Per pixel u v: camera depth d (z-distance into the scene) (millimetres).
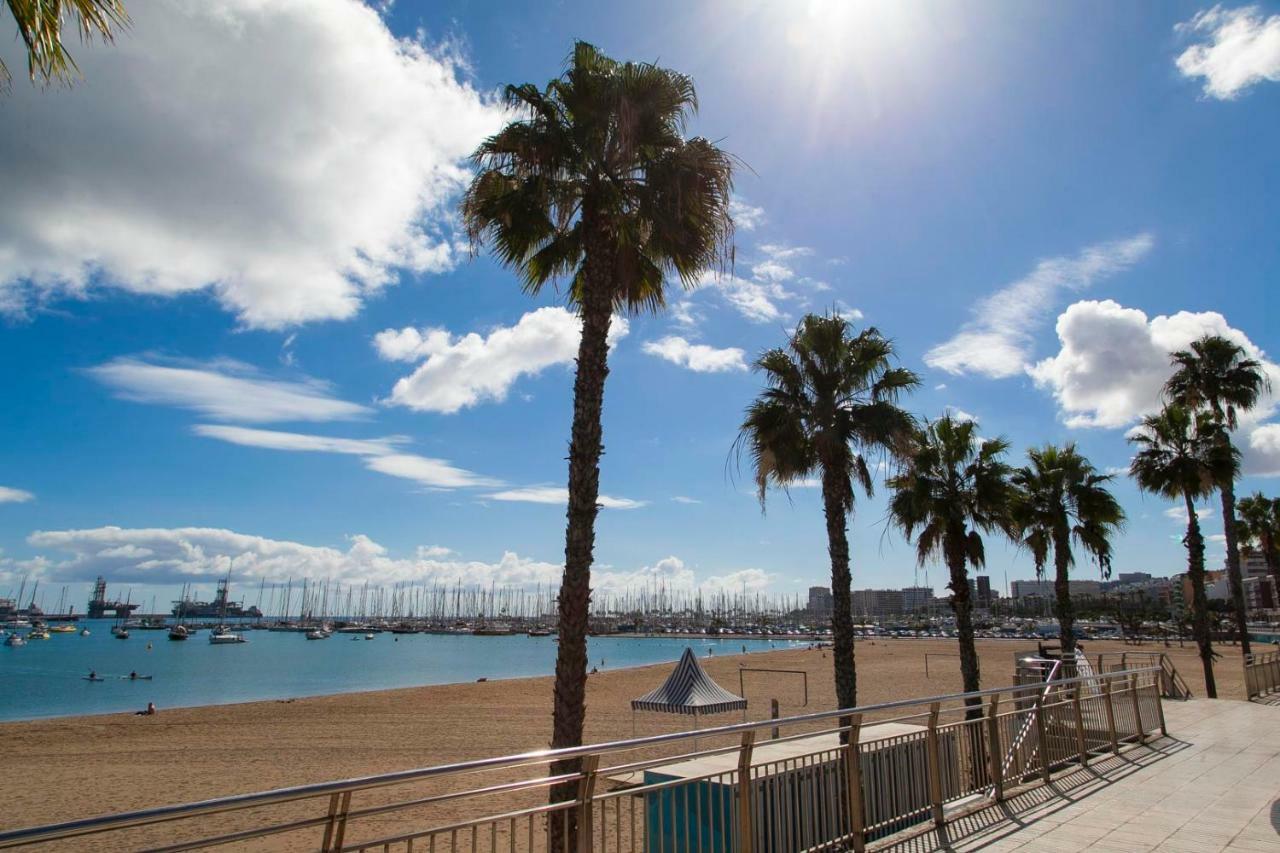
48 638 152375
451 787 15891
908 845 6395
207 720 31328
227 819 14367
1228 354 26266
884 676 48375
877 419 15414
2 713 41625
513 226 10117
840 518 15414
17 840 2432
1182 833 6684
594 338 9453
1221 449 22328
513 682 51562
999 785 7746
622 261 10062
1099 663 17062
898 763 7645
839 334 15984
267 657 101688
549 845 4418
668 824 6898
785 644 163375
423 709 34562
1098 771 9180
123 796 16891
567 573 8945
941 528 19156
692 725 26922
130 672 73250
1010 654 73250
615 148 9789
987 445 19219
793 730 20172
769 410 15867
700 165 9906
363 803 14922
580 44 9977
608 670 67750
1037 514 21953
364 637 179875
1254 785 8516
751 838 5340
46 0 4633
